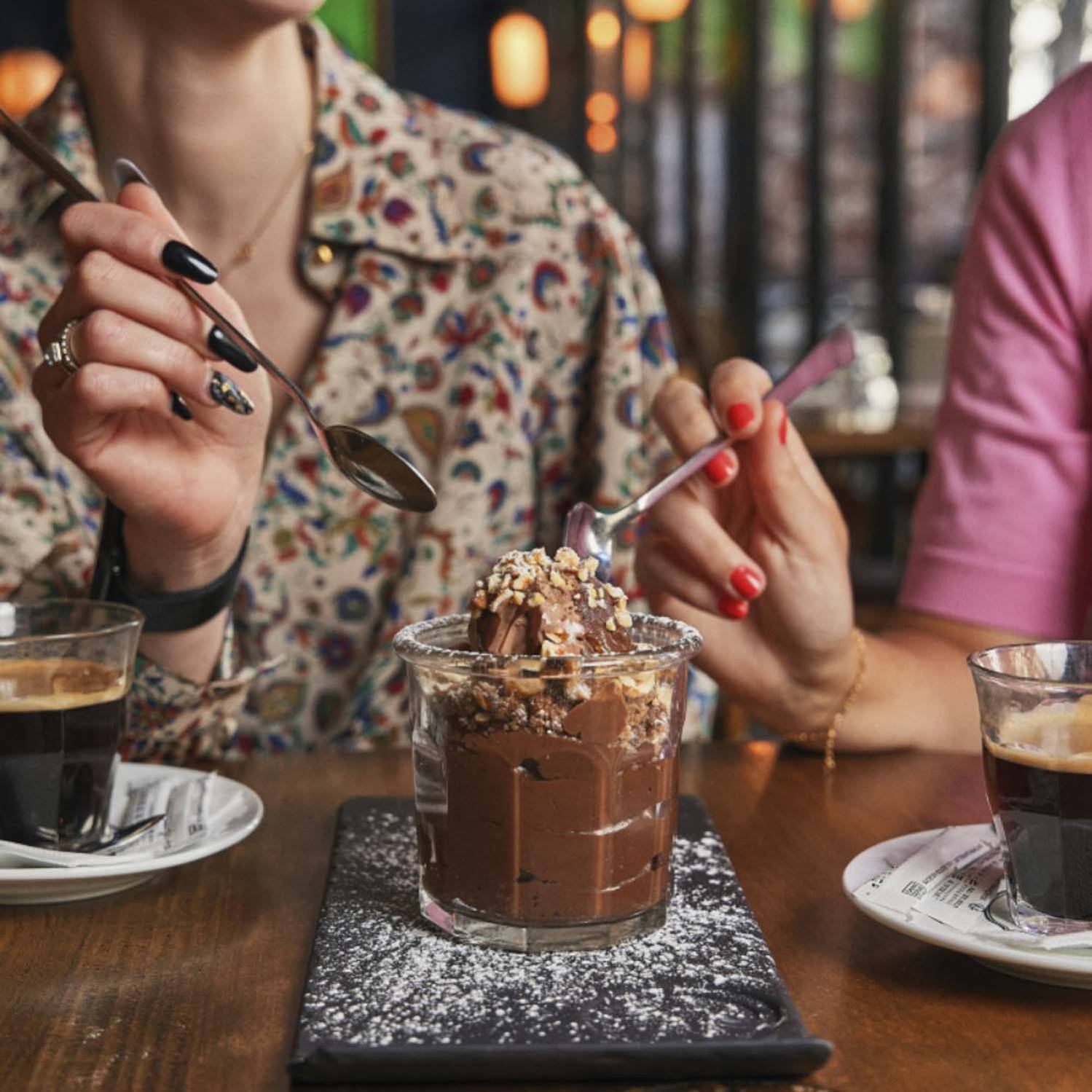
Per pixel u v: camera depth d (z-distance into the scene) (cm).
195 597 86
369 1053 59
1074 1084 59
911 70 418
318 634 108
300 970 66
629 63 573
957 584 99
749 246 481
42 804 74
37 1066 60
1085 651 70
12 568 102
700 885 71
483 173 112
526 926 65
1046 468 99
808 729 88
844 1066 60
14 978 65
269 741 108
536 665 64
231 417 83
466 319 109
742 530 88
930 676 91
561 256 112
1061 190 100
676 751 68
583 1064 59
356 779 85
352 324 106
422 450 109
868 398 319
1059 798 65
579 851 65
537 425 113
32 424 102
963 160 408
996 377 101
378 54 532
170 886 73
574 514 81
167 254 76
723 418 84
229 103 101
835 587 85
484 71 649
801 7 457
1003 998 64
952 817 79
